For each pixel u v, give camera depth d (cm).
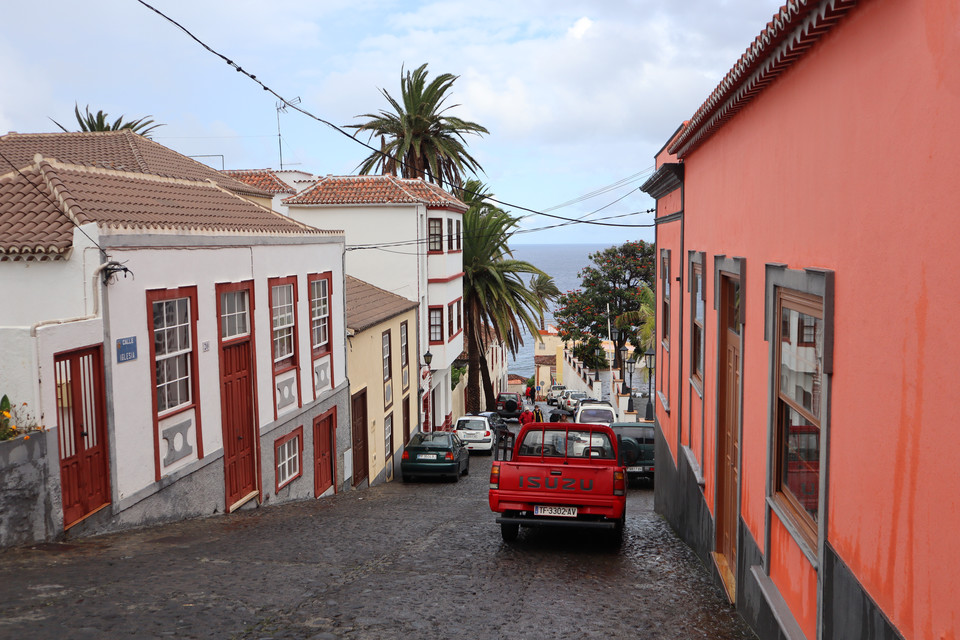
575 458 1225
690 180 1287
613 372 4344
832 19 517
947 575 358
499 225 3666
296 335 1681
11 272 1018
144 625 638
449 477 2419
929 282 381
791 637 578
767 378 696
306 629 652
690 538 1194
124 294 1061
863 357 468
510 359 13350
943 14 370
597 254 5409
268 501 1543
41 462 908
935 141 377
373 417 2355
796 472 625
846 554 488
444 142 3669
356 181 3247
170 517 1188
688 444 1262
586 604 795
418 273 3116
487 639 657
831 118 535
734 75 736
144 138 2459
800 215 608
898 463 413
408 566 955
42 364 905
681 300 1369
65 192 1075
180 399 1224
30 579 764
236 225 1438
